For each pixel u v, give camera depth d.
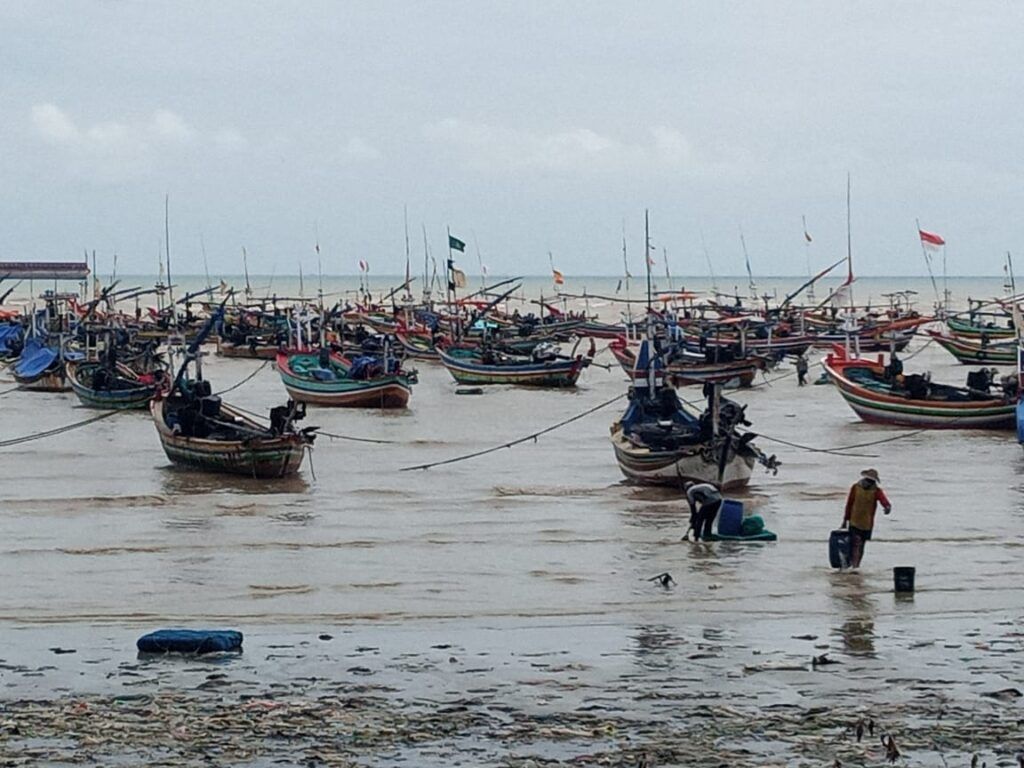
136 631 23.80
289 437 41.50
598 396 70.75
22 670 21.22
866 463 45.25
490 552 30.53
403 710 19.17
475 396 70.94
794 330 100.12
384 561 29.61
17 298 193.62
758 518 32.16
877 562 29.16
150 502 37.59
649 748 17.48
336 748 17.55
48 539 32.22
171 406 46.31
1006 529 32.91
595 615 24.83
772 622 24.22
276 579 27.89
